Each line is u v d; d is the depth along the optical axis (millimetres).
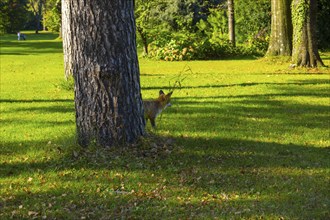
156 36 31281
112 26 7395
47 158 7520
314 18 20891
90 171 6859
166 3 41062
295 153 7910
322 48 32750
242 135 9094
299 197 5930
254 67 22703
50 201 5828
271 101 12828
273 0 25391
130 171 6852
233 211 5492
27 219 5312
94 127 7582
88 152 7492
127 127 7688
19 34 66625
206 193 6066
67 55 17109
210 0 43438
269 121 10352
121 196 5973
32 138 9000
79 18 7383
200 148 8102
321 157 7688
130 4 7613
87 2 7328
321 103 12523
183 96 13844
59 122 10516
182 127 9664
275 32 25453
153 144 7879
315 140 8789
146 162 7203
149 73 21250
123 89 7594
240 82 16922
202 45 29281
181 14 41250
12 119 10984
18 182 6516
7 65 27953
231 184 6406
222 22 37969
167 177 6645
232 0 32094
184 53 28531
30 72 23438
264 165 7234
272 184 6406
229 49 30359
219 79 17969
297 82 16625
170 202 5754
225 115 10969
